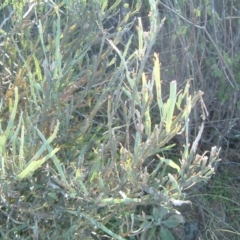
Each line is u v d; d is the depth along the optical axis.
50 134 1.86
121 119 2.33
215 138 2.51
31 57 1.93
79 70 2.05
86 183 1.72
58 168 1.54
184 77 2.36
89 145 1.97
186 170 1.62
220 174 2.51
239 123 2.56
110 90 1.97
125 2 2.39
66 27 1.95
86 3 2.00
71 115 1.98
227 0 2.39
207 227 2.32
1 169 1.55
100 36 2.25
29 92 1.96
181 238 2.27
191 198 2.38
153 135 1.56
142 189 1.71
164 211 2.16
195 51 2.31
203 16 2.40
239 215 2.39
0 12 2.24
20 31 2.09
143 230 2.00
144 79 1.54
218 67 2.40
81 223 1.77
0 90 1.95
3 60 2.00
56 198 1.74
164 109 1.52
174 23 2.26
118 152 2.15
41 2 2.02
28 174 1.57
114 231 2.09
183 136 2.39
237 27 2.41
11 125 1.50
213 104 2.49
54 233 1.78
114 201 1.64
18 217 1.83
